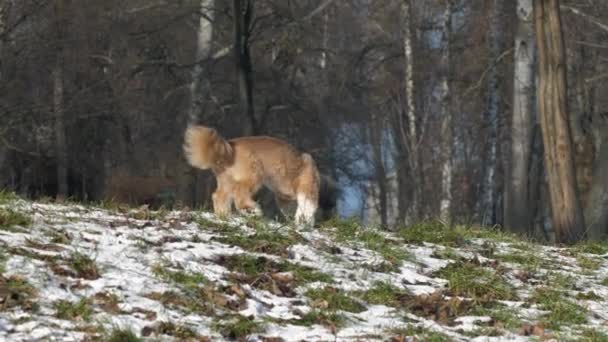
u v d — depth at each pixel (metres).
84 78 33.56
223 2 35.50
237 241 10.80
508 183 28.38
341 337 8.19
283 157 13.73
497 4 33.78
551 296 10.32
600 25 31.50
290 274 9.84
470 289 10.34
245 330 8.05
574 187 18.98
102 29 32.66
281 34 34.72
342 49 39.88
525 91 28.27
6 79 30.95
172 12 34.34
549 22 19.02
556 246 14.63
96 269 8.82
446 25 36.19
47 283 8.29
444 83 36.00
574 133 35.03
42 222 10.35
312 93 37.91
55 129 33.59
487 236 13.77
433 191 42.75
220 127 37.78
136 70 34.16
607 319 9.87
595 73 35.97
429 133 42.97
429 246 12.52
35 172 35.62
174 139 36.00
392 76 41.06
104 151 36.56
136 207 13.02
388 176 50.38
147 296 8.49
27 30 31.59
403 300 9.72
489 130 34.41
